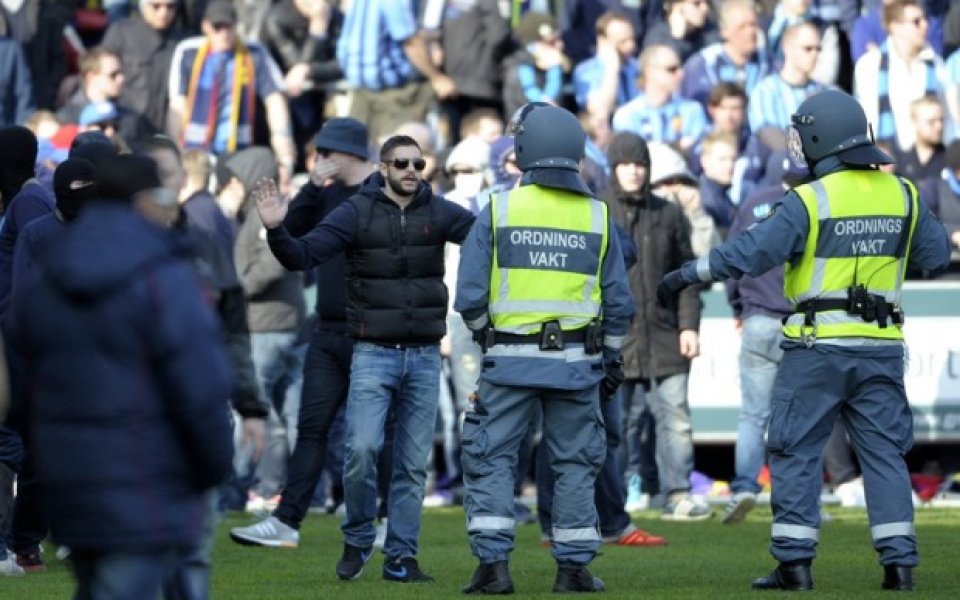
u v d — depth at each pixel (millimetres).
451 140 59844
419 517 33844
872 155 31359
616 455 40219
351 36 59812
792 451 31453
